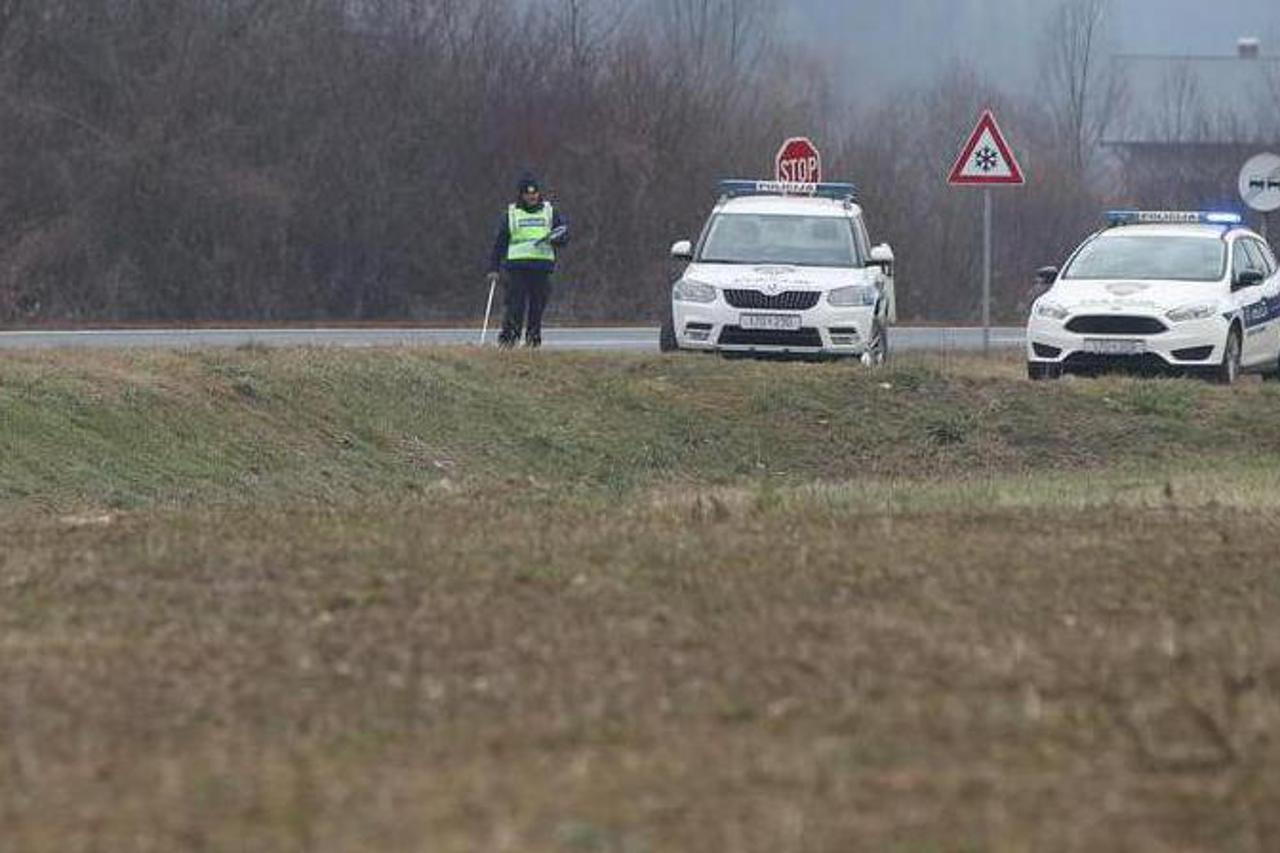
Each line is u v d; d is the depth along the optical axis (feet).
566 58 585.63
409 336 369.09
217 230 516.73
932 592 113.80
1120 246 285.84
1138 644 99.71
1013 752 82.02
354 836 71.82
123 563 122.93
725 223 286.87
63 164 504.43
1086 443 241.55
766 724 86.17
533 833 72.18
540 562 122.21
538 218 282.77
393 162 549.54
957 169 311.68
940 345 387.14
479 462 219.41
